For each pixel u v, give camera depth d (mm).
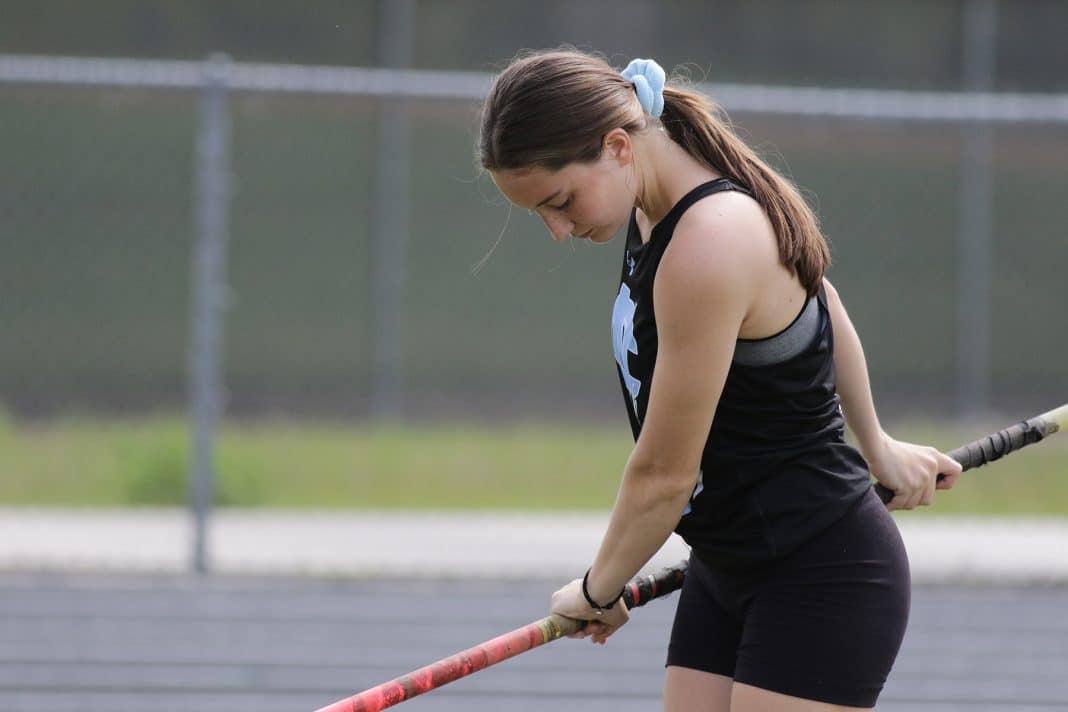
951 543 30562
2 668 21703
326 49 50719
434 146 49812
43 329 48844
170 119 49406
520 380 50156
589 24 51906
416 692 10477
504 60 50156
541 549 29547
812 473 9867
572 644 23719
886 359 51719
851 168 51750
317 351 49688
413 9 51000
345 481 35656
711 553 10234
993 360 50906
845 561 9867
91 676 21359
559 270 50250
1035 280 51031
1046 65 53656
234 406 47344
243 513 32594
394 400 46094
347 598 26172
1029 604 26375
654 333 9688
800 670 9883
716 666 10750
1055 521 33031
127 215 49344
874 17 53094
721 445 9883
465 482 35906
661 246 9484
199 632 23875
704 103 9922
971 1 52938
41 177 49094
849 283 51750
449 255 49875
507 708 20094
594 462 38500
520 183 9430
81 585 26688
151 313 49125
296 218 49812
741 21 52719
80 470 36031
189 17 50375
